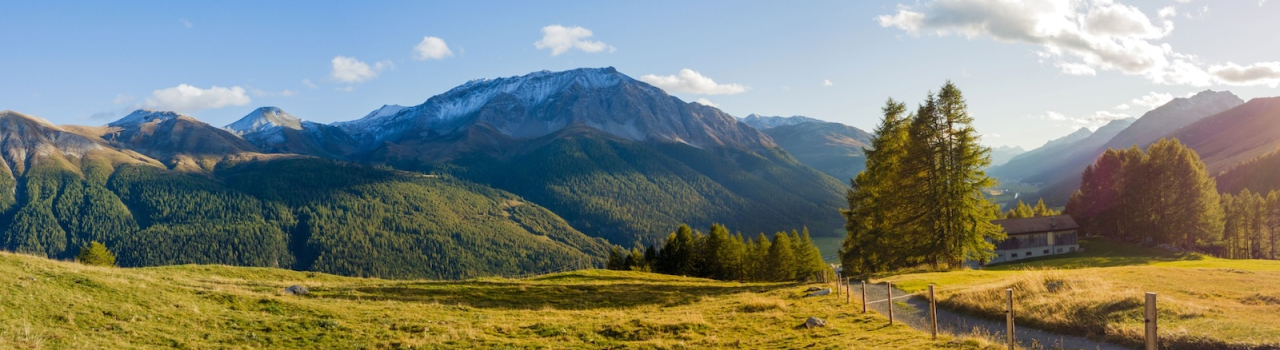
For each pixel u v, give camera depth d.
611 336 24.67
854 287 37.72
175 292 28.95
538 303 36.75
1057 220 93.06
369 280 50.25
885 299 31.06
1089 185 100.69
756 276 98.44
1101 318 20.05
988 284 29.69
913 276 42.09
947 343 18.27
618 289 44.19
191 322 24.00
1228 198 95.44
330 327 25.14
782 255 91.75
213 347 20.94
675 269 101.75
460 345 22.77
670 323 26.16
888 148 54.03
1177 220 80.00
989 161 47.75
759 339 23.22
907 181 50.50
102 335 20.34
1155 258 72.56
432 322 27.08
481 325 26.59
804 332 23.75
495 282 46.31
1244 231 95.12
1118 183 91.31
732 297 37.34
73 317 21.67
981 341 17.47
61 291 24.61
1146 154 85.31
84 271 29.97
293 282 43.81
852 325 24.44
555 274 60.72
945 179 48.53
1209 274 29.84
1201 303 21.53
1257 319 17.80
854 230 63.47
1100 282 25.78
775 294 37.25
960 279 37.53
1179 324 18.06
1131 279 28.45
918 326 23.30
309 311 28.50
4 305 21.19
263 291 35.38
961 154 47.84
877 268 58.59
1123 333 17.95
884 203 52.34
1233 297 22.72
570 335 24.77
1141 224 85.12
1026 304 23.73
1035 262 71.81
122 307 24.25
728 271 98.25
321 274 52.28
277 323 25.33
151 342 20.61
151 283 30.22
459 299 36.66
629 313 31.97
